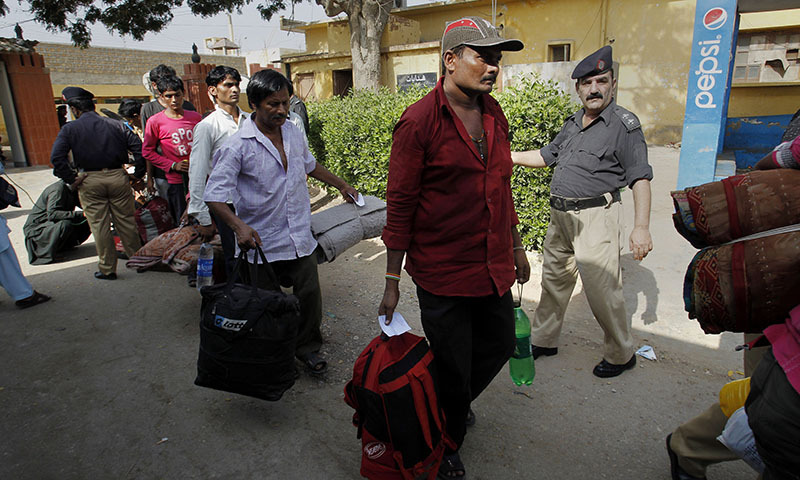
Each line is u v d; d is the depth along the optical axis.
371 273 5.25
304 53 19.66
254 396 2.73
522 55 15.98
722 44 6.28
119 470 2.59
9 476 2.55
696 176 6.81
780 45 12.03
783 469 1.56
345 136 6.67
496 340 2.43
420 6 17.22
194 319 4.31
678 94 13.81
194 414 3.04
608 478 2.48
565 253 3.33
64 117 16.44
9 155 17.78
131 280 5.26
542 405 3.05
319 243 3.44
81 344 3.91
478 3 16.39
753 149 9.56
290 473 2.55
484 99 2.26
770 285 1.60
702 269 1.75
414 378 2.19
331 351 3.70
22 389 3.32
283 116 2.98
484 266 2.21
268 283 3.23
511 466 2.57
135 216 5.65
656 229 5.93
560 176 3.22
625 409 2.99
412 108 2.09
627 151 2.98
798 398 1.47
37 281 5.30
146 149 5.08
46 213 5.93
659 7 13.62
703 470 2.31
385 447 2.30
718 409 2.17
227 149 2.92
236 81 3.62
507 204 2.29
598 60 2.94
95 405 3.14
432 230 2.20
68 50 25.27
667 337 3.78
